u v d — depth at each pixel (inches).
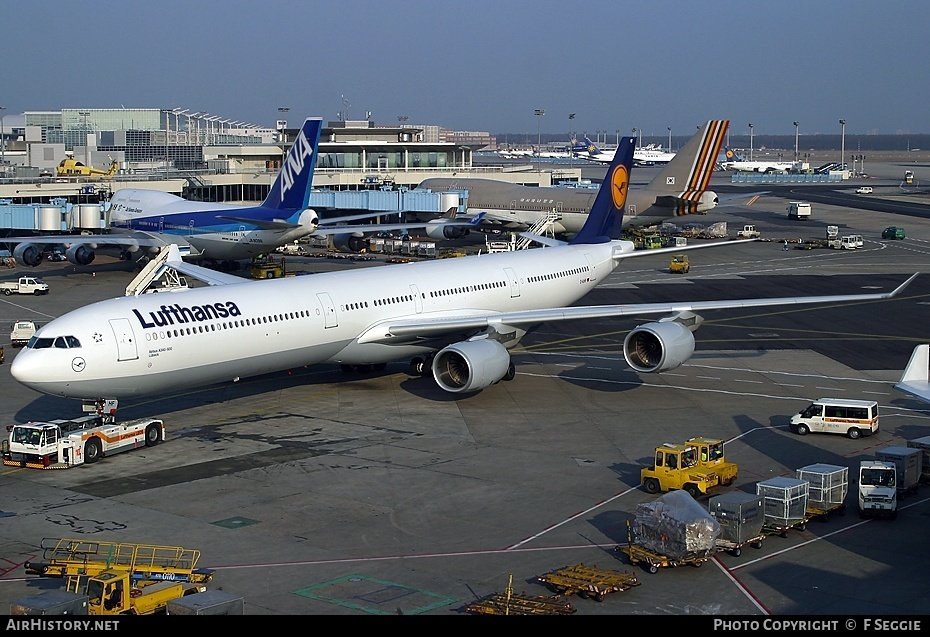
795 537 1299.2
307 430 1796.3
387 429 1803.6
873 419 1744.6
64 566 1139.3
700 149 4254.4
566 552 1240.8
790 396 2046.0
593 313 2068.2
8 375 2188.7
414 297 2090.3
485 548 1252.5
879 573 1174.3
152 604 1045.2
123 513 1373.0
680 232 5108.3
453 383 1956.2
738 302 2094.0
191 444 1711.4
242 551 1235.2
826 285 3503.9
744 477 1530.5
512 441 1732.3
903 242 4879.4
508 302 2298.2
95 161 6830.7
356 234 4303.6
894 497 1355.8
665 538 1182.9
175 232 3607.3
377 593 1109.1
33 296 3184.1
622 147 2628.0
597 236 2659.9
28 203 4333.2
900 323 2854.3
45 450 1571.1
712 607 1073.5
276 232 3388.3
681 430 1798.7
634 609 1067.3
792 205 6112.2
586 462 1614.2
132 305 1680.6
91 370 1584.6
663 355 1946.4
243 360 1788.9
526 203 4613.7
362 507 1402.6
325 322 1902.1
